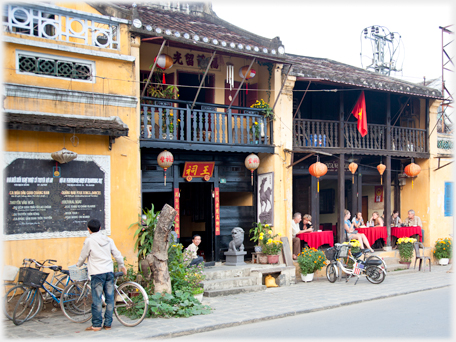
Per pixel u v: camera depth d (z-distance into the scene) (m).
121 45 8.78
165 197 11.90
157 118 10.02
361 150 12.79
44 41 7.91
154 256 7.65
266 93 11.74
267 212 11.43
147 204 12.55
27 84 7.73
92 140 8.29
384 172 13.74
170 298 7.38
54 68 8.11
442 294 9.48
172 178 10.48
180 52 11.43
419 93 13.47
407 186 15.44
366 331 6.46
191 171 10.62
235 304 8.24
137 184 8.81
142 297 7.35
